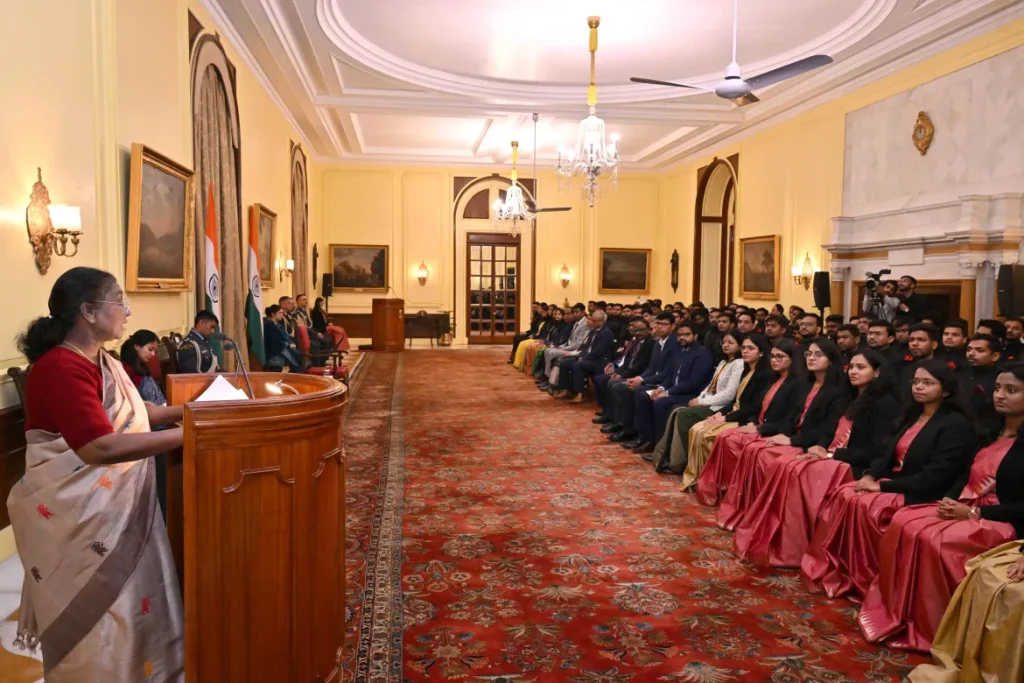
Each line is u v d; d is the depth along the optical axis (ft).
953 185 28.17
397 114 39.83
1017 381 10.02
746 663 9.67
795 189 39.29
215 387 8.14
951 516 10.21
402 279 57.72
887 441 12.72
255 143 32.42
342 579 7.32
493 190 58.65
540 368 37.32
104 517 6.65
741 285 45.57
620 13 26.99
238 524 6.13
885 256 31.83
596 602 11.53
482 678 9.23
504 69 34.65
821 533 12.42
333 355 38.40
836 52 29.60
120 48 16.89
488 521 15.35
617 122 41.91
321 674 6.86
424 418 27.04
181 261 20.71
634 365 25.72
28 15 12.60
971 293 26.17
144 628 6.82
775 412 16.06
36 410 6.63
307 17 27.17
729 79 20.29
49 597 6.66
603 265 59.67
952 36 27.63
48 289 13.35
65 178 14.11
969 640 8.79
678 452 18.98
